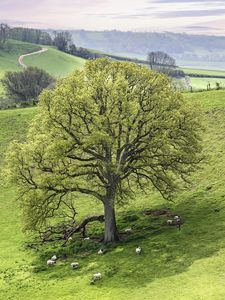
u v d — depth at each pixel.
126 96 50.75
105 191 56.53
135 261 45.56
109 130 50.56
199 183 63.78
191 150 53.66
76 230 55.97
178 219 54.50
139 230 55.25
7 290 44.88
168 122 51.09
